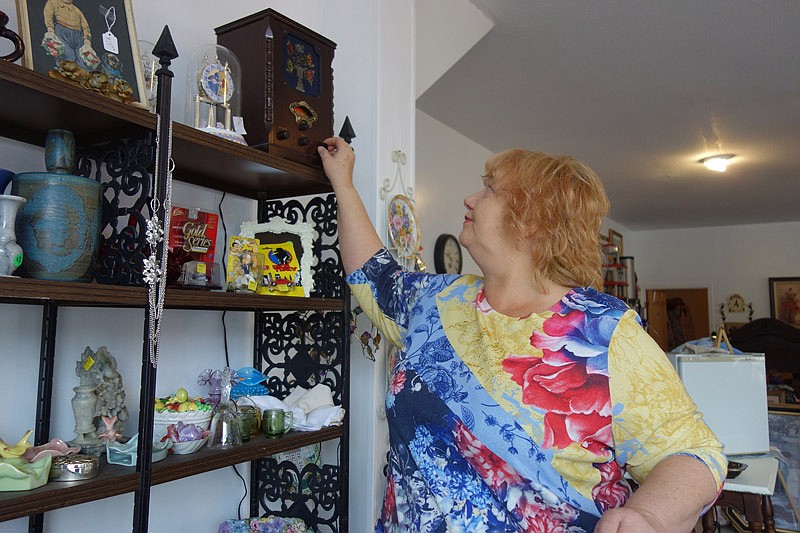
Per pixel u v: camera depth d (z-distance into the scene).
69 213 1.01
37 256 0.98
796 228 8.29
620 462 0.96
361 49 2.01
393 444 1.13
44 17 1.03
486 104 4.00
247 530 1.59
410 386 1.10
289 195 1.73
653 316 9.03
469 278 1.25
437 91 3.76
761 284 8.41
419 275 1.35
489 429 0.98
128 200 1.45
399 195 2.02
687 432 0.90
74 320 1.34
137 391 1.48
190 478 1.59
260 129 1.40
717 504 2.20
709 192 6.59
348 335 1.60
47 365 1.25
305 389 1.68
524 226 1.06
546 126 4.46
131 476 1.03
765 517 2.22
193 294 1.16
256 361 1.79
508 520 0.98
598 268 1.11
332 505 1.59
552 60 3.36
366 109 1.98
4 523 1.21
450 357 1.10
